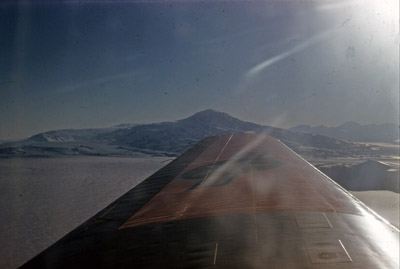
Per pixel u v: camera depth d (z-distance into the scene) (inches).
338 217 542.3
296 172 937.5
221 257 402.6
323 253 406.3
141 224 555.5
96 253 459.5
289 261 388.2
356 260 392.5
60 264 443.5
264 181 805.9
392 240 481.4
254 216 535.2
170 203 667.4
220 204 618.2
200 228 500.7
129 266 408.5
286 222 505.0
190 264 393.7
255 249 418.3
